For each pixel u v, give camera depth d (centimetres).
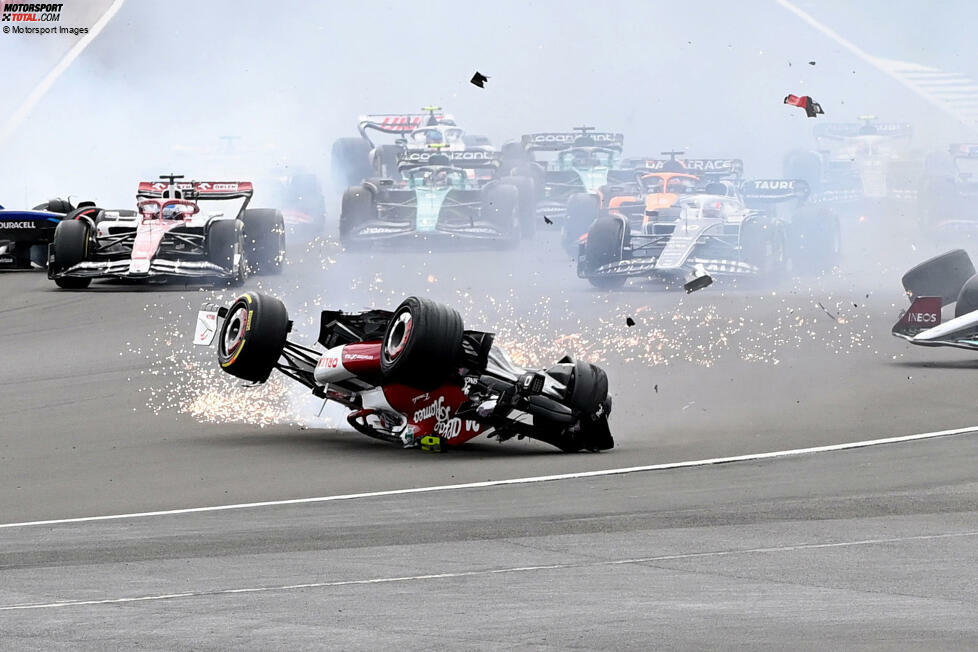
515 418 3912
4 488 3238
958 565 2247
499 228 10281
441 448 3572
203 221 7819
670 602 2012
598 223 7625
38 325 6406
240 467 3425
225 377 4916
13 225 8875
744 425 3891
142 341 5856
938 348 5344
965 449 3412
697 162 9294
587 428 3528
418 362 3400
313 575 2248
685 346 5466
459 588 2130
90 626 1912
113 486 3225
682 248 7556
